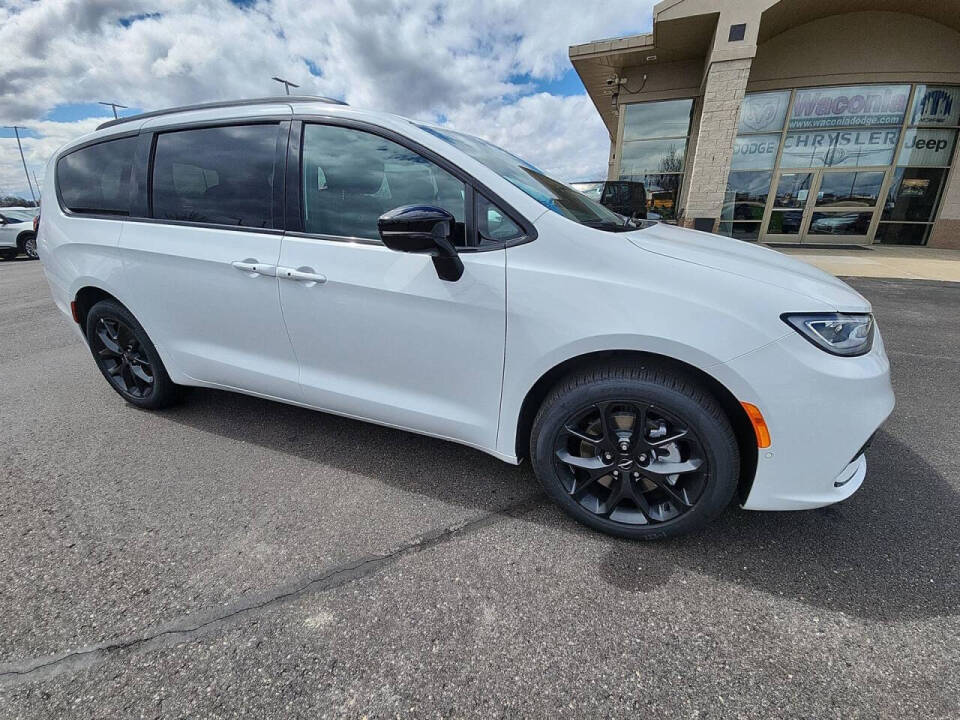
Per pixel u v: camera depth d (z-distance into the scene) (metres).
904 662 1.38
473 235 1.84
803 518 1.99
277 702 1.28
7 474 2.35
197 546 1.86
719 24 9.32
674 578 1.69
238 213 2.26
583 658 1.40
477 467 2.40
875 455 2.50
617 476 1.83
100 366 3.05
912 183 11.43
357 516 2.04
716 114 9.70
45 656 1.41
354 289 2.00
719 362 1.55
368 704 1.28
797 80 11.33
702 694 1.30
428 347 1.95
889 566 1.73
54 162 2.93
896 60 10.70
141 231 2.50
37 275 10.09
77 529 1.96
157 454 2.52
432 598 1.62
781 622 1.51
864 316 1.65
